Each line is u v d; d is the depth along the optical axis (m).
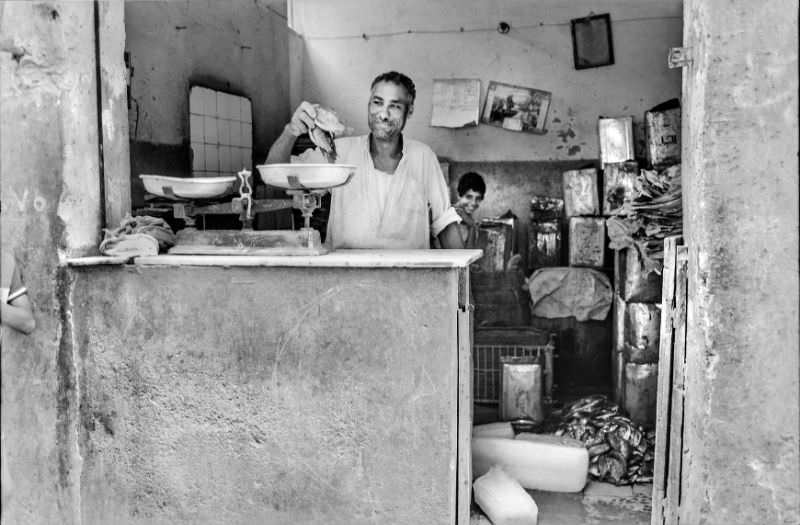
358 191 3.92
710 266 2.51
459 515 2.80
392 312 2.69
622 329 4.98
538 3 5.82
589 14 5.76
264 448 2.82
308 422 2.78
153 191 2.96
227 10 5.15
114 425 2.92
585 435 4.37
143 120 4.29
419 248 3.98
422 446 2.71
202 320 2.82
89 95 2.94
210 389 2.84
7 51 2.79
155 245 2.89
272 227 4.86
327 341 2.74
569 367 5.77
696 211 2.60
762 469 2.51
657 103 5.74
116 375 2.90
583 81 5.83
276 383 2.79
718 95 2.46
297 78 6.20
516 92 5.89
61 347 2.89
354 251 3.26
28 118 2.81
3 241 2.85
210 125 4.95
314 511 2.81
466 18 5.93
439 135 6.04
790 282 2.45
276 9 5.85
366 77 6.15
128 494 2.93
